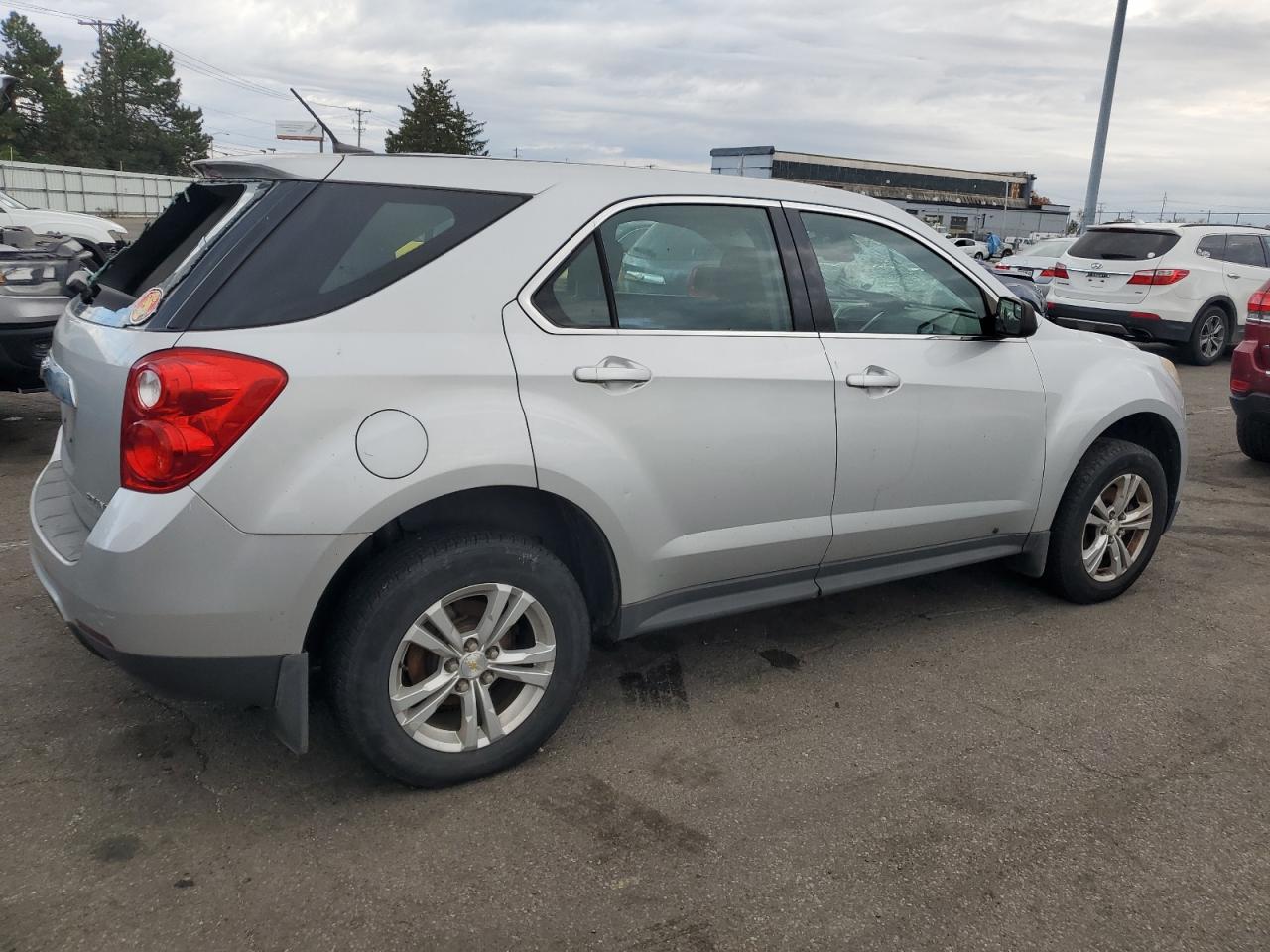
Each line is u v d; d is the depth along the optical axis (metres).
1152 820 2.81
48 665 3.48
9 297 5.56
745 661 3.76
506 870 2.51
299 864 2.51
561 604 2.88
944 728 3.29
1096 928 2.37
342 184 2.67
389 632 2.61
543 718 2.94
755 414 3.15
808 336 3.32
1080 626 4.16
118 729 3.10
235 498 2.38
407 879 2.46
